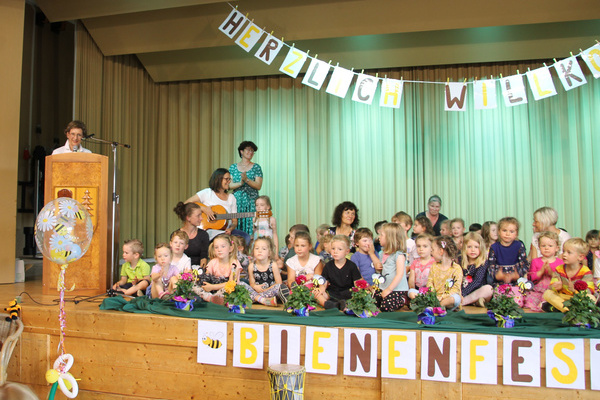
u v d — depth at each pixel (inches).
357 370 106.3
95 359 122.8
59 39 293.6
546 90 154.3
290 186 259.0
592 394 99.3
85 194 153.3
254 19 212.7
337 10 205.3
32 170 271.9
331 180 255.3
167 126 270.8
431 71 247.0
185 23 219.6
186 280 123.6
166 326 117.4
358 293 116.6
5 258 185.2
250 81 263.9
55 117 291.9
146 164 264.1
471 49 228.4
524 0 192.5
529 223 238.5
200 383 115.7
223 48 247.0
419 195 247.1
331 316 117.1
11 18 193.0
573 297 107.3
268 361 111.7
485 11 197.6
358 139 254.2
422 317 110.2
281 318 113.9
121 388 120.6
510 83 156.1
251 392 112.3
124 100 251.9
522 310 127.5
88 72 231.8
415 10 201.0
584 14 192.4
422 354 103.8
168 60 254.7
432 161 247.1
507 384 100.7
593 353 99.6
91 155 153.6
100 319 122.3
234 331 112.7
